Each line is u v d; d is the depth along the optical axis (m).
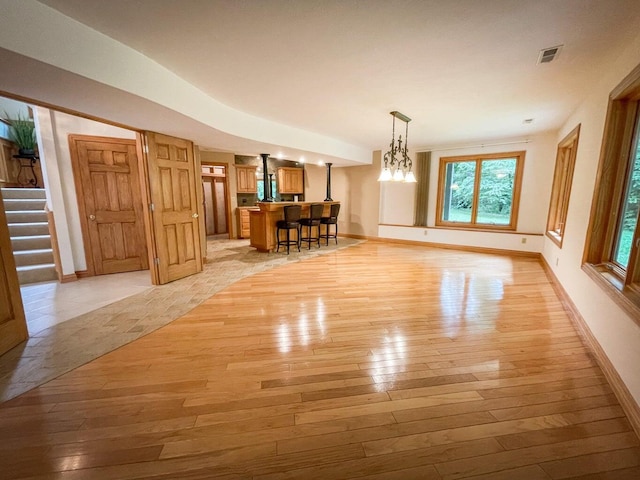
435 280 4.16
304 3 1.67
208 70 2.60
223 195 9.09
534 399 1.73
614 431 1.50
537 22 1.82
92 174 4.21
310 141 5.25
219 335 2.53
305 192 8.97
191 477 1.25
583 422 1.56
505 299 3.41
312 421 1.57
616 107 2.35
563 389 1.82
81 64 1.90
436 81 2.80
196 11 1.76
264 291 3.67
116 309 3.09
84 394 1.78
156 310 3.06
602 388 1.84
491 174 6.05
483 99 3.30
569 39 2.02
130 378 1.93
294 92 3.13
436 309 3.11
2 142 5.52
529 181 5.58
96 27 1.94
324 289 3.76
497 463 1.32
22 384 1.87
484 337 2.49
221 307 3.15
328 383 1.88
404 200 7.14
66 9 1.74
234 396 1.76
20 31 1.60
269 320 2.83
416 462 1.33
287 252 6.01
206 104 3.21
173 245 4.07
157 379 1.92
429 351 2.27
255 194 8.55
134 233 4.62
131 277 4.29
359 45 2.14
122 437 1.46
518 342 2.41
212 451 1.38
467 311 3.06
